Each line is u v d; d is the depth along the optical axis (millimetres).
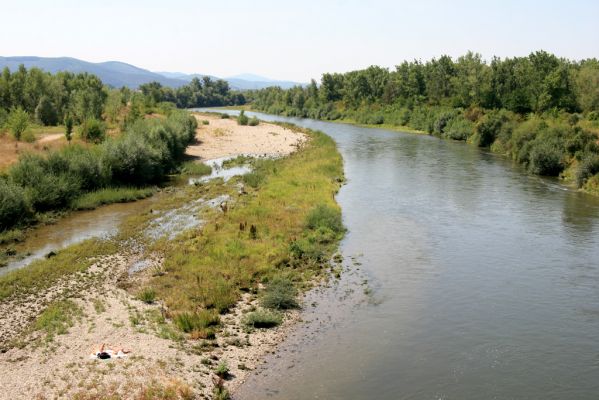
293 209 40812
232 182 54250
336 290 26875
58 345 20219
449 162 70250
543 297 25938
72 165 46375
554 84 97688
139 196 47938
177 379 18062
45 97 86562
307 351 20688
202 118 139750
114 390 17219
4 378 17875
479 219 40469
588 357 20266
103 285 26641
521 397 17641
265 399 17391
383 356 20297
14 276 27453
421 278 28500
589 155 55188
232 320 23328
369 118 144000
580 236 35969
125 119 79312
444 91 137500
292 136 98875
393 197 48031
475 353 20578
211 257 30547
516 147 72250
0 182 38531
